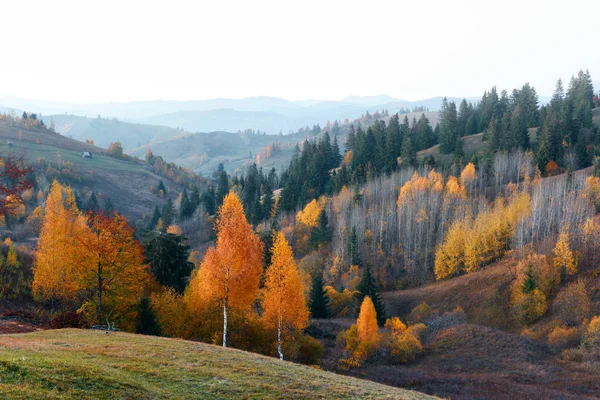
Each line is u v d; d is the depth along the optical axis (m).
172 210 151.75
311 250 100.12
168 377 15.41
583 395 34.59
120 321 31.91
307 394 15.62
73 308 40.66
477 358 47.66
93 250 29.58
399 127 170.25
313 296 66.56
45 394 10.57
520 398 33.62
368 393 16.98
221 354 21.02
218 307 36.69
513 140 126.31
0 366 11.70
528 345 50.72
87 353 17.20
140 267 32.19
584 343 47.72
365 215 105.19
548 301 63.06
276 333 37.84
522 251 75.19
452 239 82.88
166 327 34.47
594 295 58.84
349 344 47.47
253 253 30.55
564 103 151.38
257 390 15.37
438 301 73.94
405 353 49.06
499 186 111.88
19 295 43.19
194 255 84.88
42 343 18.50
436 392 35.91
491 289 70.25
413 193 105.00
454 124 168.25
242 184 160.00
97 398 11.34
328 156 160.00
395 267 91.19
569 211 78.00
